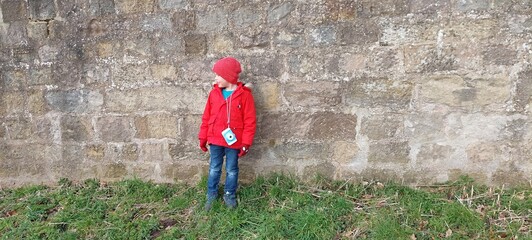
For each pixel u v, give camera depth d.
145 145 3.62
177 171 3.66
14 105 3.63
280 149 3.48
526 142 3.22
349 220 3.07
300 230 2.96
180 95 3.45
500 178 3.32
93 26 3.37
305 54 3.24
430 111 3.25
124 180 3.71
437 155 3.34
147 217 3.25
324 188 3.46
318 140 3.43
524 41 3.02
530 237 2.79
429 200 3.23
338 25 3.16
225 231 3.02
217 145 3.14
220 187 3.56
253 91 3.36
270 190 3.40
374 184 3.44
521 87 3.11
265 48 3.27
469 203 3.17
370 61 3.20
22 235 3.09
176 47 3.34
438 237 2.86
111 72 3.46
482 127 3.24
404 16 3.08
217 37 3.29
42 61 3.49
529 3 2.95
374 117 3.31
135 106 3.52
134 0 3.29
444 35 3.07
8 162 3.79
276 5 3.18
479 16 3.01
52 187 3.78
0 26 3.44
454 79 3.15
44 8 3.37
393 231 2.88
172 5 3.26
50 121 3.64
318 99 3.32
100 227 3.14
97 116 3.58
